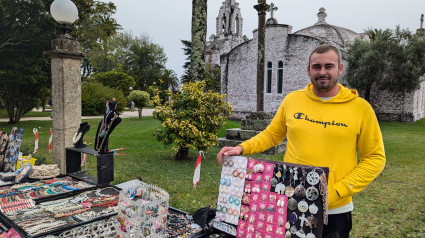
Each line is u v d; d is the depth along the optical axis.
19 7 13.13
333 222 2.00
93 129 14.61
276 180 2.10
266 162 2.19
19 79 14.71
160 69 53.34
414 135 14.48
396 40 21.30
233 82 23.59
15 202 3.48
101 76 40.28
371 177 1.87
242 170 2.29
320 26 27.36
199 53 8.63
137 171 6.67
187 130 7.55
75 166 4.89
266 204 2.12
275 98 21.44
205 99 7.80
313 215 1.90
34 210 3.28
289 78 20.80
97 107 26.55
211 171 6.78
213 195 5.09
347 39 27.20
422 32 22.45
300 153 2.04
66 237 2.67
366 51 21.23
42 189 3.96
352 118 1.91
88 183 4.31
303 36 20.17
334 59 1.91
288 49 20.73
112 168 4.30
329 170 1.93
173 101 7.91
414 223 4.15
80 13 13.28
